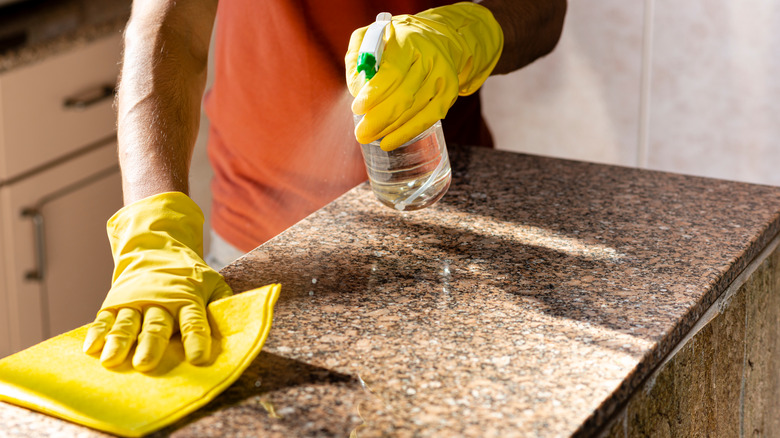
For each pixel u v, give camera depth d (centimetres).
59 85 174
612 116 169
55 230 181
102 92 185
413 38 76
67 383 59
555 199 93
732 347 83
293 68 118
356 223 88
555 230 85
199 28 97
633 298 71
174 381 60
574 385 59
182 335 64
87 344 64
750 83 153
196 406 57
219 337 65
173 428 55
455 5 92
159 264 73
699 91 158
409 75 74
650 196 94
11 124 165
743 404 90
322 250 82
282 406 58
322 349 65
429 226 87
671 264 77
